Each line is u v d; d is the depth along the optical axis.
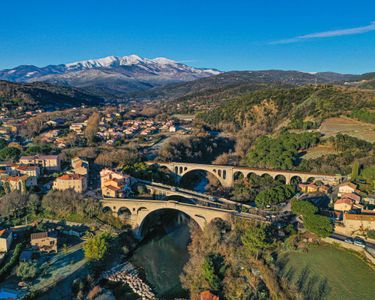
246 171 174.88
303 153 187.88
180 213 151.50
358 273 85.00
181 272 105.31
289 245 97.62
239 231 107.12
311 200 129.62
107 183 140.12
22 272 92.81
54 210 126.69
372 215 103.75
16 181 133.12
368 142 177.25
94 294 92.06
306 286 81.12
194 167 185.38
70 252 107.25
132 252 118.12
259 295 81.25
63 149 198.38
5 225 118.06
